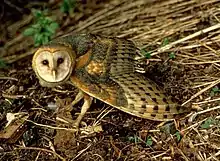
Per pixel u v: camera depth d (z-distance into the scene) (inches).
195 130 54.0
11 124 56.3
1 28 75.2
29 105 59.1
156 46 64.7
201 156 52.1
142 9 71.2
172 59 61.8
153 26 68.4
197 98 56.8
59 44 52.0
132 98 51.3
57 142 54.9
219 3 68.5
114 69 53.1
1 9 77.4
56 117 57.1
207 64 60.9
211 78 58.8
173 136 53.9
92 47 53.4
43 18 66.7
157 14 69.9
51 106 58.6
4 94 61.1
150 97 51.5
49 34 66.1
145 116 52.0
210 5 68.6
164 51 63.0
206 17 66.8
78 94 57.0
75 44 53.1
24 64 67.4
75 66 52.0
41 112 58.0
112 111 56.9
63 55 50.9
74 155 53.6
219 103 55.9
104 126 55.5
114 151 53.4
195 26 66.4
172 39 65.3
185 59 61.7
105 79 52.2
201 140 53.3
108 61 53.4
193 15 67.8
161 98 51.9
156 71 60.2
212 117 54.9
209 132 53.7
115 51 54.2
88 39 53.8
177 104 52.7
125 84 52.0
